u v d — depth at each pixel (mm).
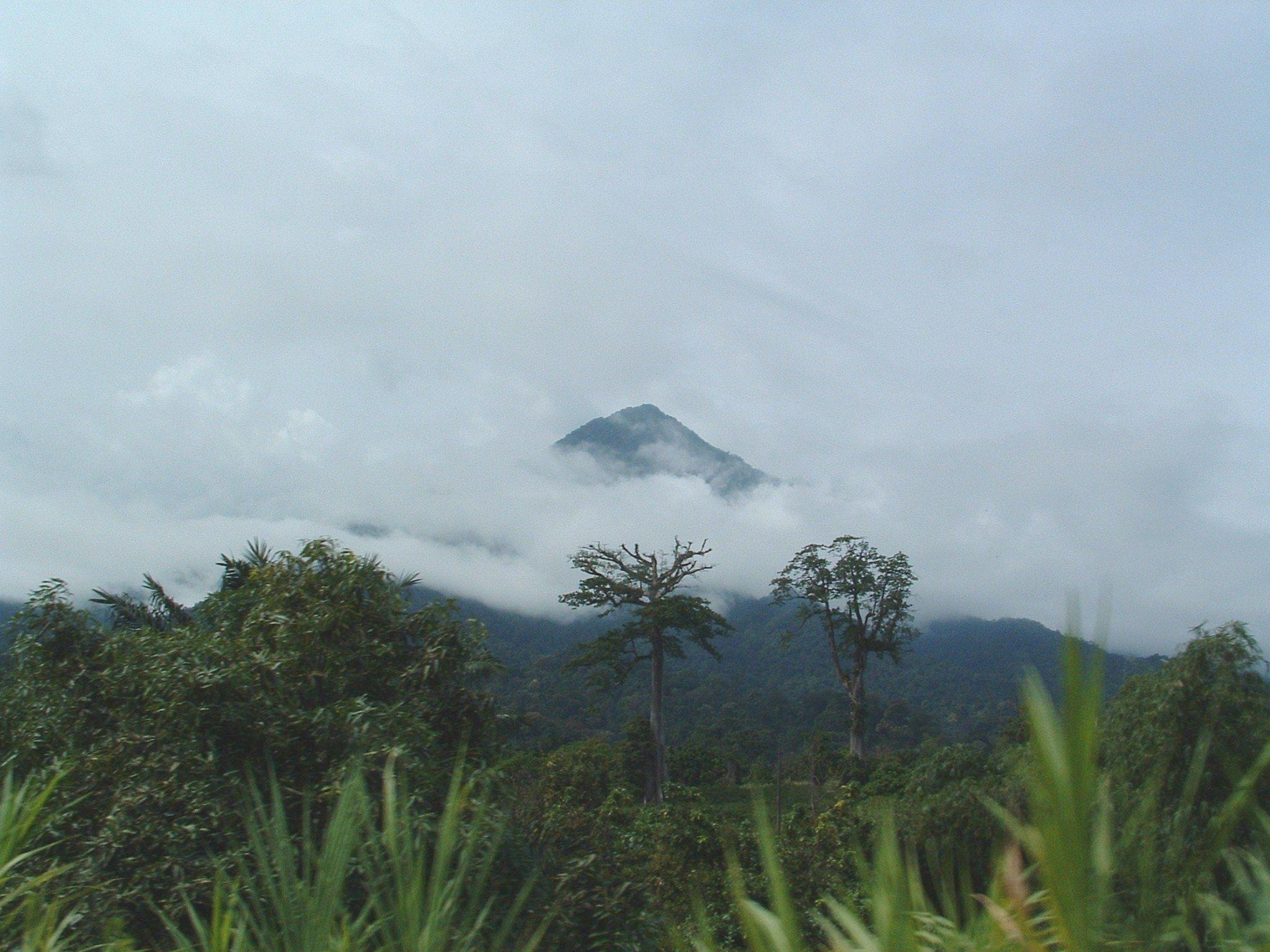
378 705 8148
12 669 8469
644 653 44438
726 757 48344
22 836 3441
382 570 9492
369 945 2840
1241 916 2201
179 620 12758
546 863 6914
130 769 6914
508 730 9742
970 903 2273
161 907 5895
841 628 49969
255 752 7277
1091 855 1656
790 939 2039
